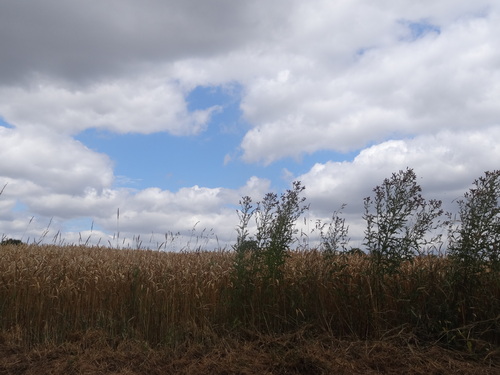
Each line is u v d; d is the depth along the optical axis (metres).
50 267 9.70
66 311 8.77
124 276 9.26
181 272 9.56
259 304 8.52
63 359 7.19
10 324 8.57
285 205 8.64
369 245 8.05
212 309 8.72
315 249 9.76
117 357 7.29
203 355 7.33
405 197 7.88
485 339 7.50
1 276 9.12
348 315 8.12
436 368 6.58
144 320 8.50
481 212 7.52
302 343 7.61
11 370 6.89
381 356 6.95
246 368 6.71
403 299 7.76
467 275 7.58
